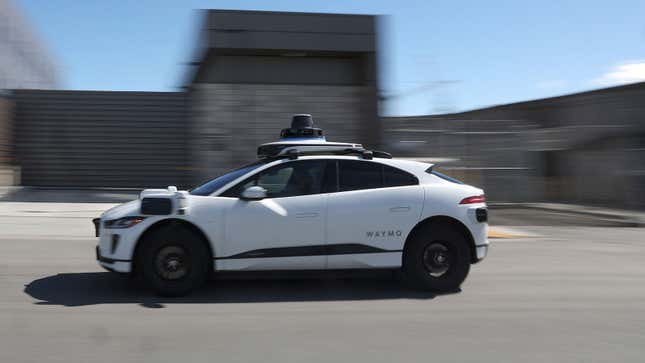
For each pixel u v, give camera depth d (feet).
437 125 52.31
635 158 56.34
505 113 69.87
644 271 23.52
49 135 58.75
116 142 59.11
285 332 14.35
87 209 43.98
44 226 34.63
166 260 17.35
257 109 52.06
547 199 59.06
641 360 12.59
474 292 19.29
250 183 18.24
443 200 18.78
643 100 57.06
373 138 51.85
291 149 19.13
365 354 12.79
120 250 17.13
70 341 13.26
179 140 59.52
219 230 17.42
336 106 52.60
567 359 12.61
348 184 18.62
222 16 48.80
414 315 16.19
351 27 50.55
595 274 22.80
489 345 13.53
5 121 56.59
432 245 18.78
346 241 18.07
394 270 18.63
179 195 17.25
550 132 59.98
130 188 59.31
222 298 17.76
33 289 18.40
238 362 12.15
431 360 12.44
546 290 19.75
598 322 15.70
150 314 15.74
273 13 49.44
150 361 12.09
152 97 59.26
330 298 18.08
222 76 51.60
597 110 61.16
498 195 53.36
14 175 57.62
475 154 52.85
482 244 19.13
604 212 48.98
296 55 51.80
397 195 18.56
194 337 13.78
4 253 25.09
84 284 19.24
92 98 58.90
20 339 13.34
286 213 17.76
